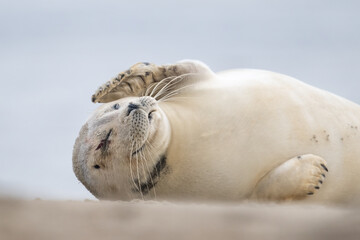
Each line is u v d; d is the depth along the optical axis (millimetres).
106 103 33938
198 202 31000
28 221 15961
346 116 33094
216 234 14680
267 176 30141
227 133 31844
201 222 16812
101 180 32156
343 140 32094
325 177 29844
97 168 31922
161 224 16250
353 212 19953
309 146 31297
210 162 31406
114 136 31078
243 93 33125
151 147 30953
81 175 33094
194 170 31484
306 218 17953
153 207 21359
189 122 32500
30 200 21328
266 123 31688
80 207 19969
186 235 14477
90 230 14852
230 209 21141
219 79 35344
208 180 31422
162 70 34969
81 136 32969
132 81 34719
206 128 32156
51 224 15664
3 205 18781
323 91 34969
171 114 32812
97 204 21828
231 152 31422
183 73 34938
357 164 32062
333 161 31516
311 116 32156
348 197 32094
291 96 32938
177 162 31609
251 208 22406
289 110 32125
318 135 31641
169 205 23891
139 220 17000
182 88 34656
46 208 19031
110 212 18688
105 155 31422
